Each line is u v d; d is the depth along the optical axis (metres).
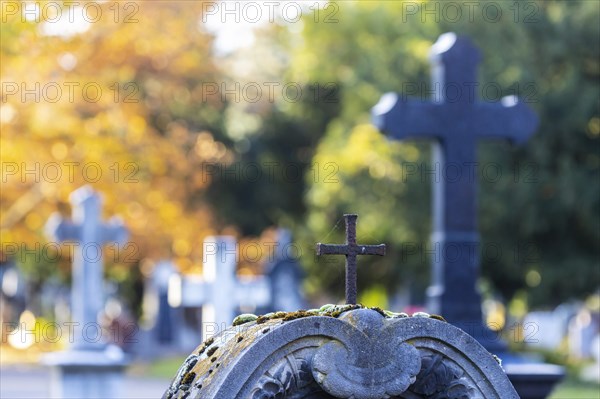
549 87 33.78
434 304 16.02
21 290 57.34
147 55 35.97
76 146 33.09
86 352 23.20
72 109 33.00
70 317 51.62
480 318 15.95
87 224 23.92
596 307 48.25
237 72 48.84
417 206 36.00
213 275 21.77
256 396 6.98
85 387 22.98
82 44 33.12
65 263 41.28
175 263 37.72
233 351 7.19
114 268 44.22
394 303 42.31
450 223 16.14
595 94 33.59
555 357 37.09
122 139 34.88
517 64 33.41
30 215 33.75
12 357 46.28
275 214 50.56
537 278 35.03
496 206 33.25
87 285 23.70
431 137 16.33
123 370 23.42
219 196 49.88
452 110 16.27
